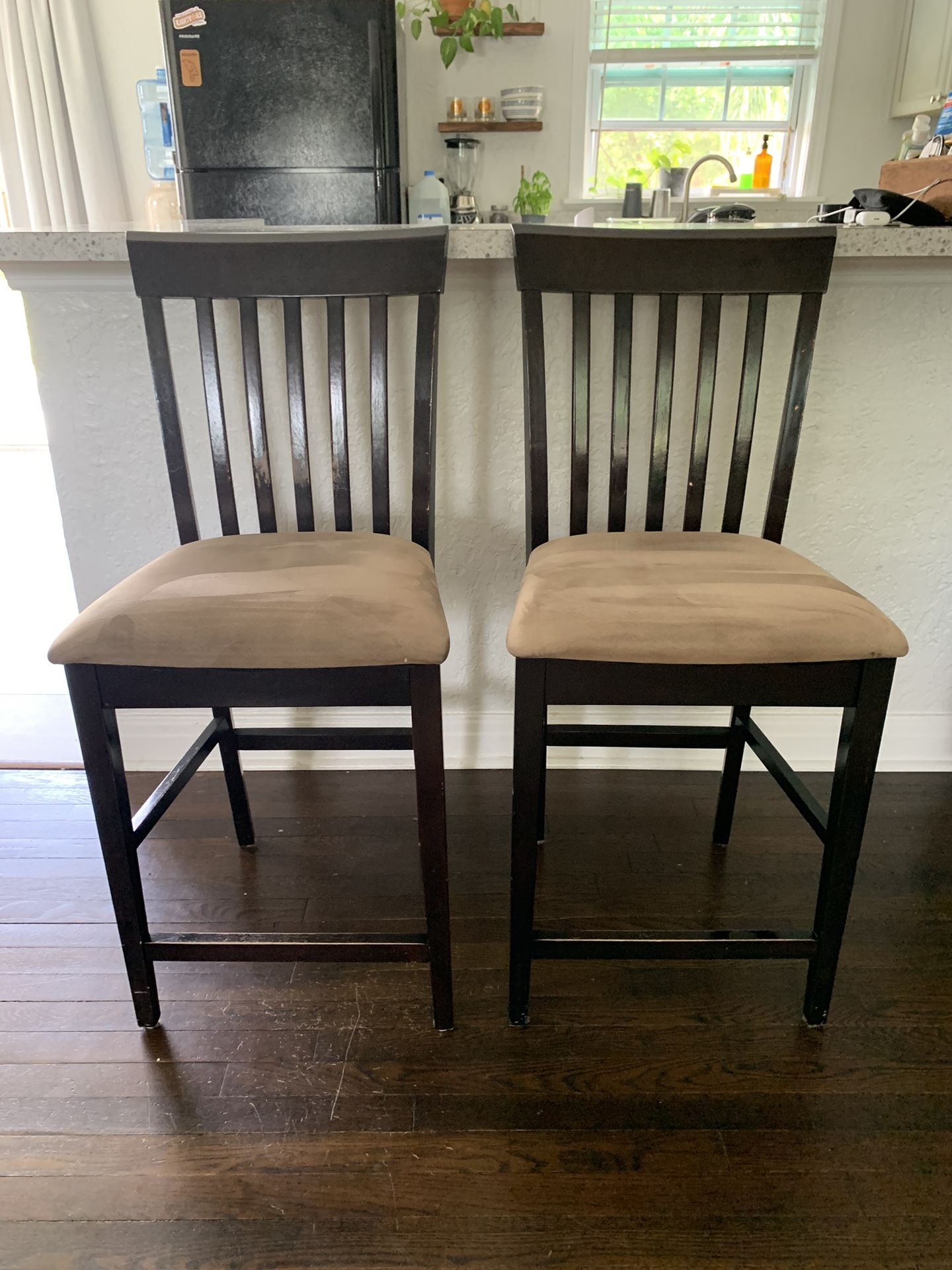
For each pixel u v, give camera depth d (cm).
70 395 141
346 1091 99
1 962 119
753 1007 111
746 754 167
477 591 155
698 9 323
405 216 315
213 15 231
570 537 118
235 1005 111
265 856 140
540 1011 110
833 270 130
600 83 337
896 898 130
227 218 251
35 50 342
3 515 341
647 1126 95
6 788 161
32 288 133
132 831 100
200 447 145
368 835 146
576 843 143
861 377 140
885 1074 101
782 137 344
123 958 117
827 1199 87
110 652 88
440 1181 89
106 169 360
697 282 111
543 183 330
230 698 91
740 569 101
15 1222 85
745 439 117
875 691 90
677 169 331
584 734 133
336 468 118
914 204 126
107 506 149
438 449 145
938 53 291
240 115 241
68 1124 95
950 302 135
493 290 134
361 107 240
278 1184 89
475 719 164
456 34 315
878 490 147
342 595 91
